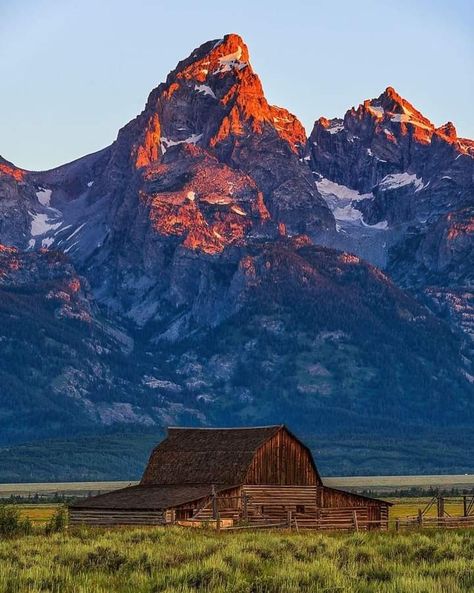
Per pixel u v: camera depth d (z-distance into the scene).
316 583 92.06
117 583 95.06
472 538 139.38
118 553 112.50
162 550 118.19
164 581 93.62
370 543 133.75
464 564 102.31
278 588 90.62
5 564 105.19
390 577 97.44
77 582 94.56
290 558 110.38
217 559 104.25
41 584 92.38
